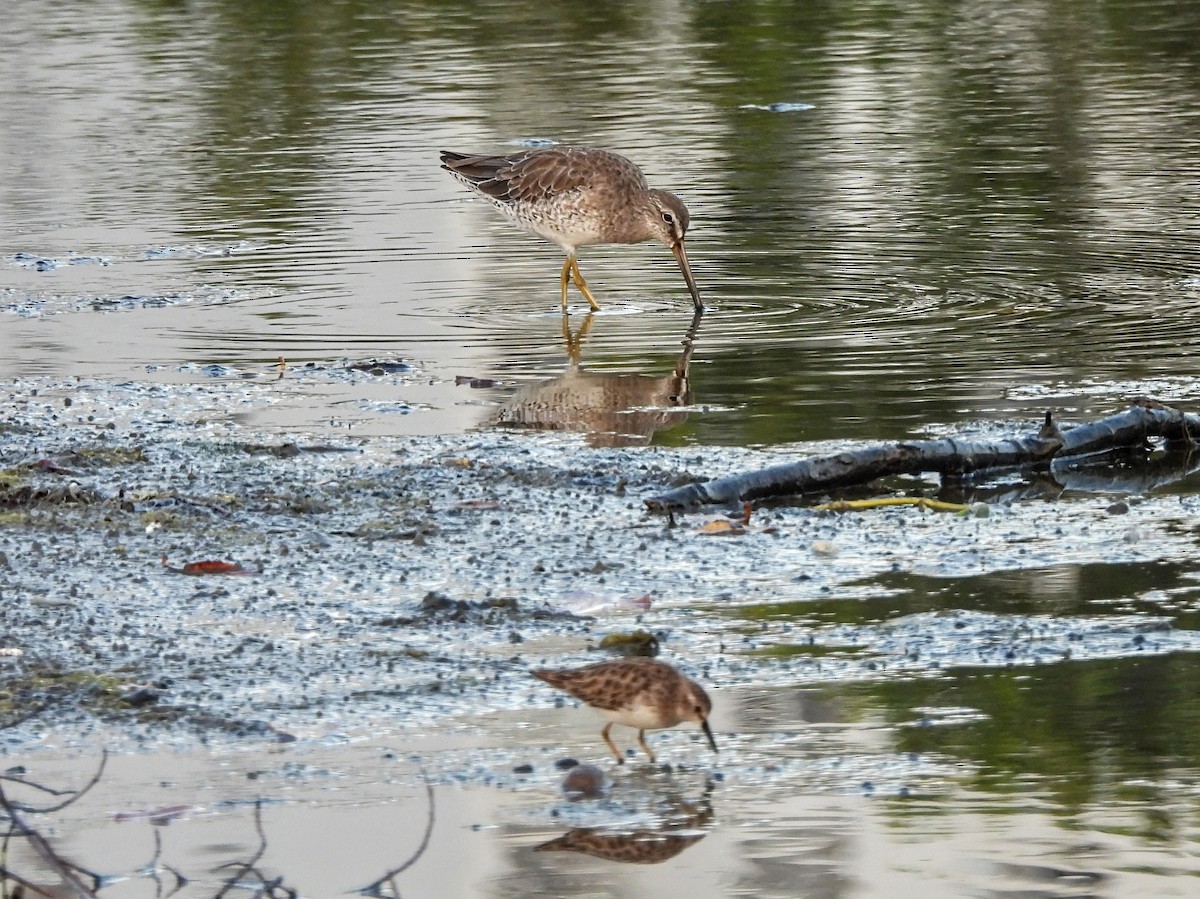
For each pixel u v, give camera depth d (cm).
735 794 809
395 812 796
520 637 977
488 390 1512
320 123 2805
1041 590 1034
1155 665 923
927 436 1333
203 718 881
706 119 2769
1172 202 2206
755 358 1599
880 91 2966
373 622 998
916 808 791
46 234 2170
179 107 2955
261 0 3950
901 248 2031
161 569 1085
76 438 1372
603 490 1228
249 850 766
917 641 962
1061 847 755
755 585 1051
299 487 1241
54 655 954
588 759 845
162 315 1798
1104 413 1386
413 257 2056
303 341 1697
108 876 746
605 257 2066
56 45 3528
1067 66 3141
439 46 3441
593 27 3616
